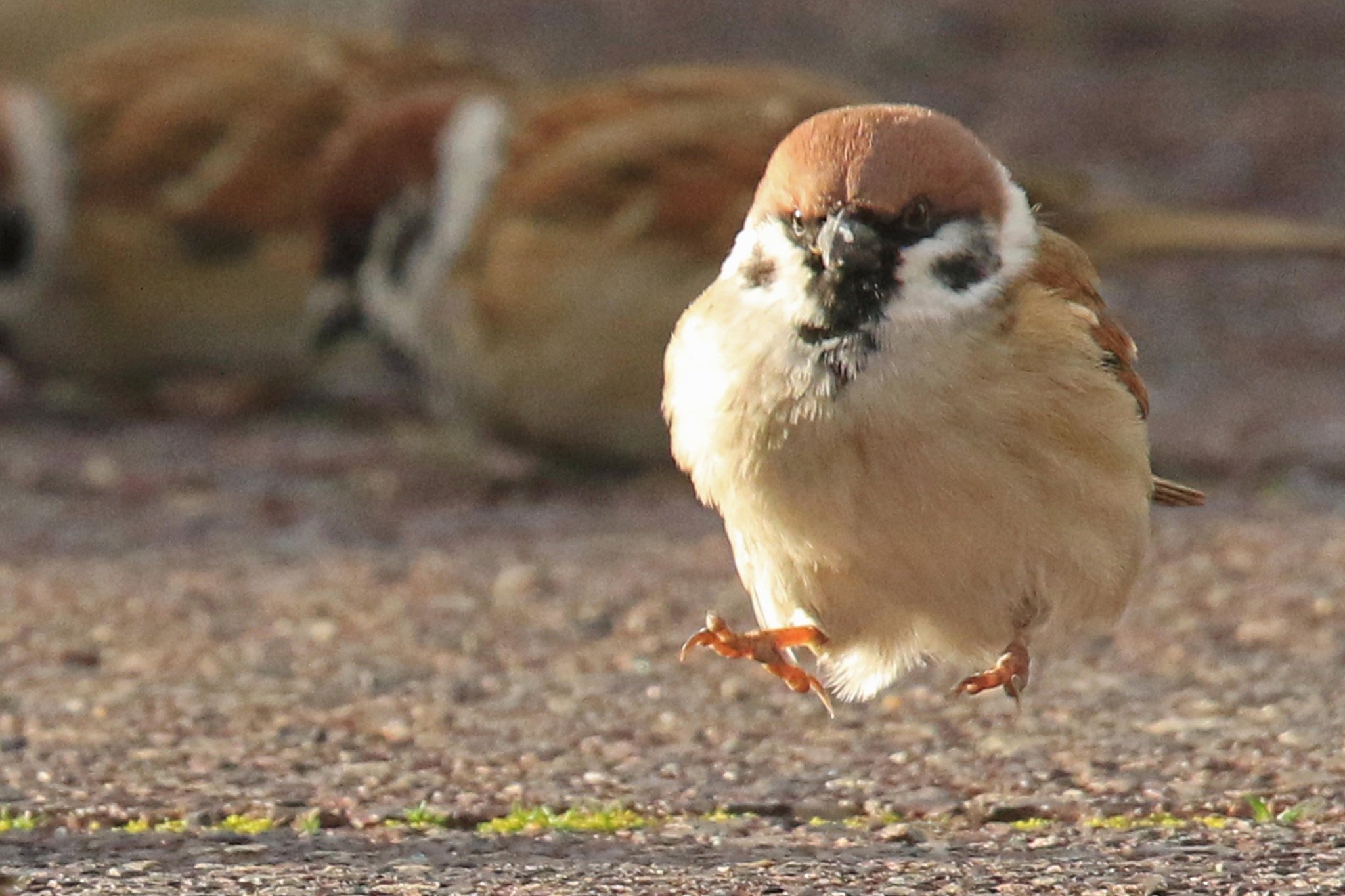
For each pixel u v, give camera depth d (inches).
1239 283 756.6
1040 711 336.8
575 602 419.2
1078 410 268.5
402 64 618.2
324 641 395.2
